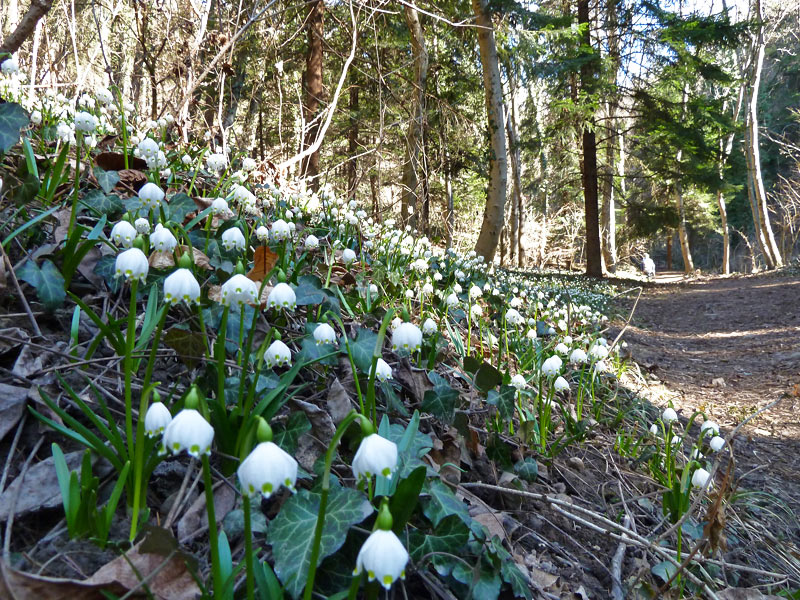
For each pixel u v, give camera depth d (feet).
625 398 17.83
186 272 5.41
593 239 77.71
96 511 5.00
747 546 11.11
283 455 3.78
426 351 11.30
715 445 10.19
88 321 8.20
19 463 5.79
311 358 8.47
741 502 12.84
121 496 5.79
